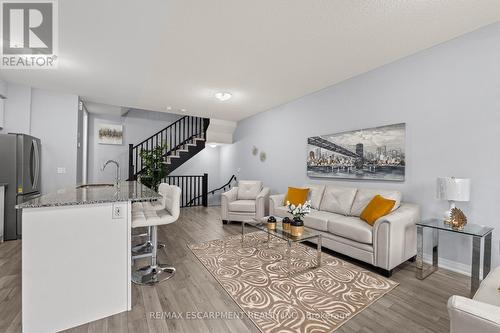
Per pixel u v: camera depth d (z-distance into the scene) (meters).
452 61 2.62
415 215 2.74
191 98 4.77
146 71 3.46
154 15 2.19
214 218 5.25
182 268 2.62
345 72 3.51
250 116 6.34
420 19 2.26
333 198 3.65
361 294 2.09
